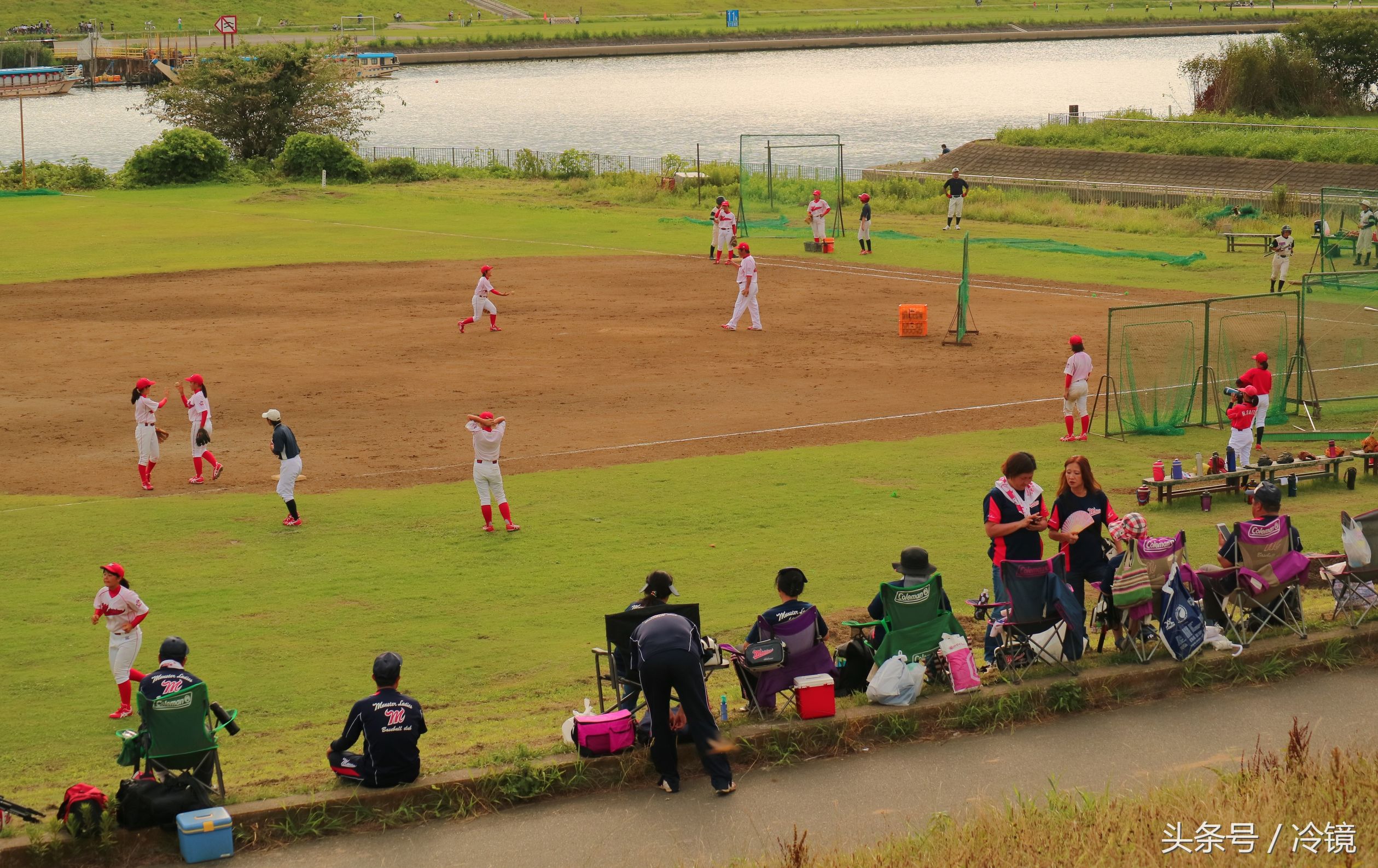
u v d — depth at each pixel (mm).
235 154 81438
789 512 19828
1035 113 120000
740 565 17391
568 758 10641
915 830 9406
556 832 9750
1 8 185875
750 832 9602
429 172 71812
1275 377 25453
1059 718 11344
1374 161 62625
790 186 60594
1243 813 8852
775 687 11328
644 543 18562
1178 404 24938
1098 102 127688
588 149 99438
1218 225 52531
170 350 32219
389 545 18734
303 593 16844
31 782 11703
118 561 18234
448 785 10219
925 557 11688
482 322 35156
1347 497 20531
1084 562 12344
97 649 15234
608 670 14000
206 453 22297
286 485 19562
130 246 48219
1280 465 21016
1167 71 161000
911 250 47594
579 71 177875
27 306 37562
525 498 20875
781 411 26422
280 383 29031
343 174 70875
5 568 17953
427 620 15789
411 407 26922
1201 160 67062
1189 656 11891
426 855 9469
